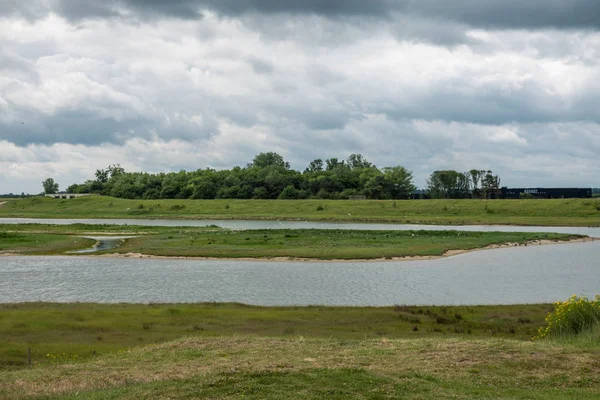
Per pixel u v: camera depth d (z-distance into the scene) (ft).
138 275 169.58
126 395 50.34
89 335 88.22
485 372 57.06
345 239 263.29
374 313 108.47
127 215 552.41
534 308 114.42
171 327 94.79
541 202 489.26
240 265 190.29
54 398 52.11
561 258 208.54
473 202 519.19
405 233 296.51
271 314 106.73
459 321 102.89
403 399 47.80
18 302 126.52
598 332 72.64
